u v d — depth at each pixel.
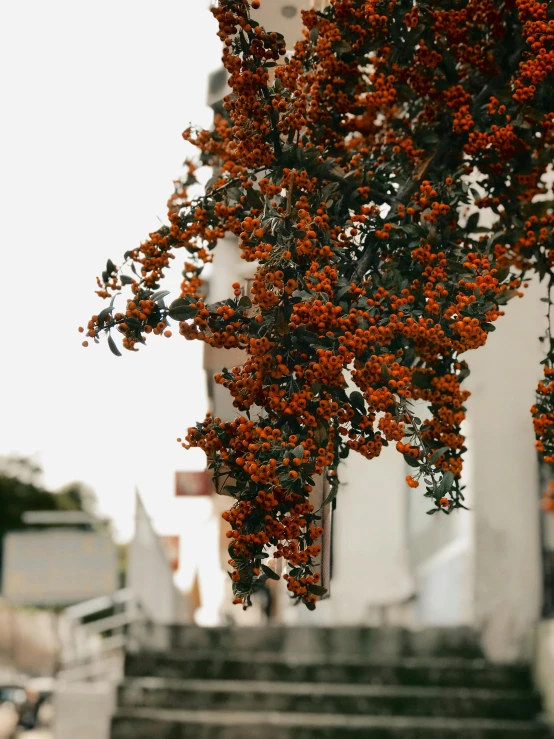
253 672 5.71
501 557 5.56
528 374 5.58
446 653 5.82
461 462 2.08
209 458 1.98
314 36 2.39
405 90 2.42
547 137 2.39
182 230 2.24
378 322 2.04
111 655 7.53
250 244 2.05
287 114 2.27
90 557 16.75
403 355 2.19
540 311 5.51
